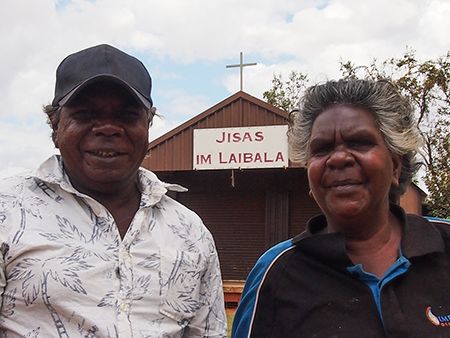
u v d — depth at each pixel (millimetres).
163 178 9805
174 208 2127
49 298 1621
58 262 1662
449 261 1677
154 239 1931
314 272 1761
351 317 1622
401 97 1773
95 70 1841
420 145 1842
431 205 14695
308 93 1861
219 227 9656
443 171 15922
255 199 9602
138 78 1933
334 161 1690
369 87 1728
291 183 9312
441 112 17281
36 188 1833
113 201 1976
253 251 9469
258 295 1834
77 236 1767
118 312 1716
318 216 1988
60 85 1889
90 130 1854
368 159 1666
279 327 1752
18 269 1642
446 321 1554
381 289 1605
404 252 1663
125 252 1825
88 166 1864
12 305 1644
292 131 1968
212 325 2123
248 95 8750
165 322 1848
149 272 1842
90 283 1692
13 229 1668
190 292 1953
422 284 1624
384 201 1750
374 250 1780
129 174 1956
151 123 2229
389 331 1532
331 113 1740
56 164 1917
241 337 1868
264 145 8609
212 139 8828
